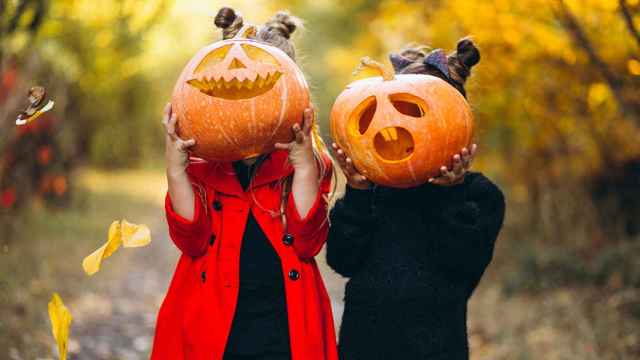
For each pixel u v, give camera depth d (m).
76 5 10.18
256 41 3.81
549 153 9.41
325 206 3.84
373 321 3.90
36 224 12.68
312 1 16.08
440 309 3.89
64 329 3.97
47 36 9.09
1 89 8.47
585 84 7.27
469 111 3.83
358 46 10.52
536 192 9.98
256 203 3.85
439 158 3.73
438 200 3.94
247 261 3.81
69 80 13.54
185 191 3.74
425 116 3.71
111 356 6.82
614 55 6.33
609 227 9.30
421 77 3.81
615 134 8.01
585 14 6.36
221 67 3.55
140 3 9.49
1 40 7.16
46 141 13.17
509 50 7.39
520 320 7.75
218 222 3.85
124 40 12.22
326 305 3.97
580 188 9.52
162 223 18.03
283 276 3.81
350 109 3.76
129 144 27.84
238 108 3.55
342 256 3.98
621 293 7.77
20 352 6.28
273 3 12.41
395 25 9.50
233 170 3.90
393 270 3.89
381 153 3.95
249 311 3.80
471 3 7.25
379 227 3.97
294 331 3.75
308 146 3.71
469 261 3.88
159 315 3.94
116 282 10.28
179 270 3.94
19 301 7.69
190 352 3.82
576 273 8.73
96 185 25.73
